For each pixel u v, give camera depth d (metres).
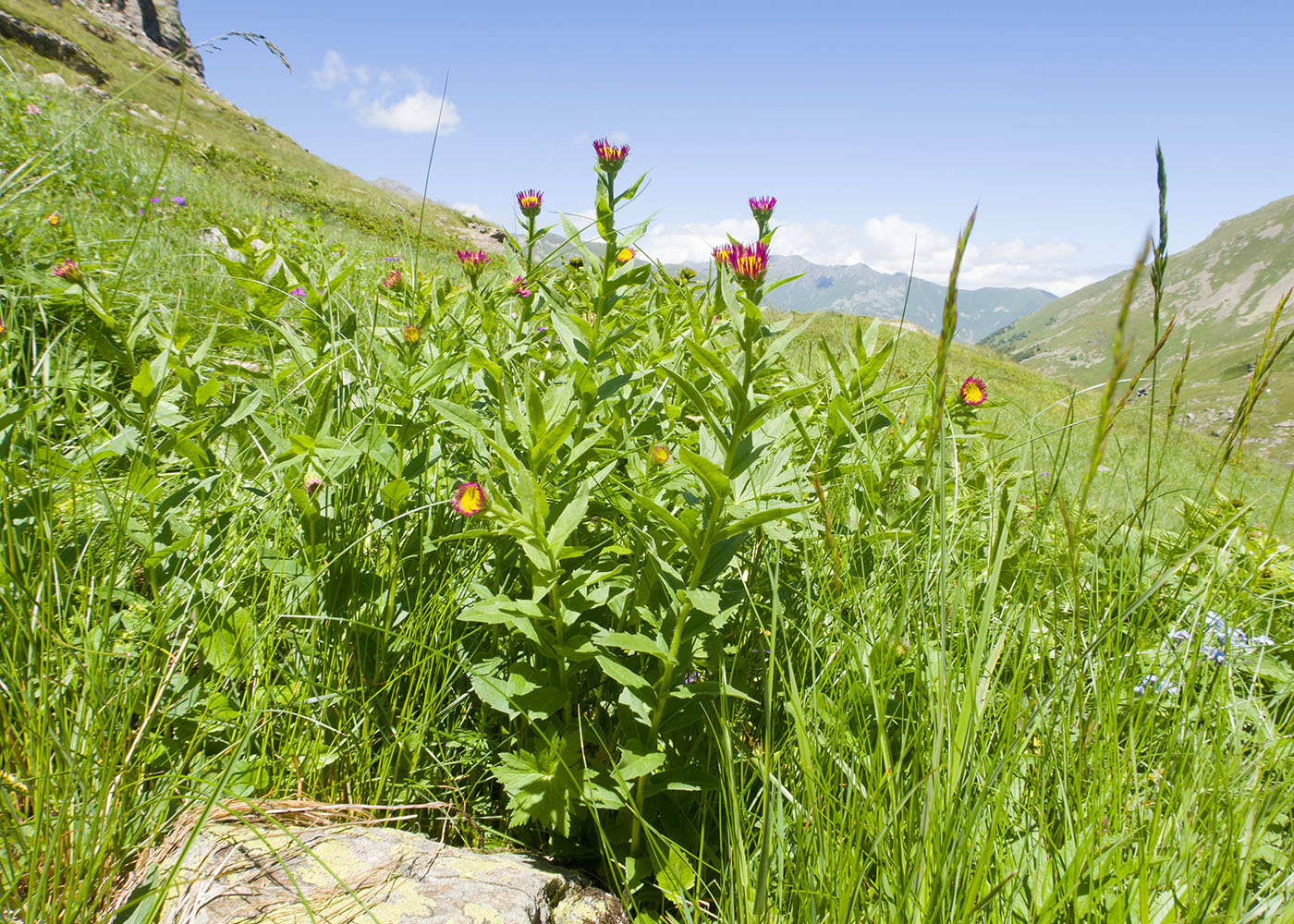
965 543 1.70
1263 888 1.02
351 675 1.58
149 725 1.37
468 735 1.58
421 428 1.80
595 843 1.57
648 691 1.43
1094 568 1.53
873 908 1.04
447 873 1.26
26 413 1.58
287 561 1.57
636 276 1.96
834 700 1.48
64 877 1.06
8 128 5.78
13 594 1.30
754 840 1.37
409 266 3.02
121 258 3.40
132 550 1.65
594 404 1.73
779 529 1.48
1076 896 1.00
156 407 1.87
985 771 1.17
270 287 2.20
